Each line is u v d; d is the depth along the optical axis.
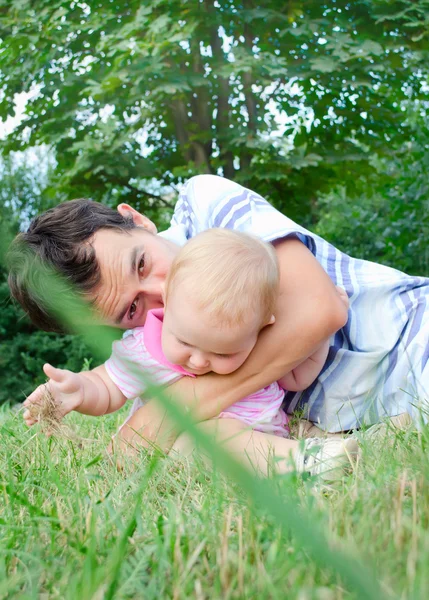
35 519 1.10
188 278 1.63
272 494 0.46
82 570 0.90
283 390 2.01
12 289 1.84
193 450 1.55
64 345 7.89
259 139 6.49
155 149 7.66
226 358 1.68
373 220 8.41
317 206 9.23
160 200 7.95
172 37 5.95
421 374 1.94
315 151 6.93
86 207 1.84
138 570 0.93
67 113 6.89
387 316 2.01
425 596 0.73
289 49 6.59
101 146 6.82
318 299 1.75
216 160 6.96
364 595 0.46
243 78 6.63
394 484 1.19
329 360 2.00
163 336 1.72
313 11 6.52
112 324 1.86
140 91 6.22
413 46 6.46
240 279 1.61
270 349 1.73
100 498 1.31
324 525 0.99
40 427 1.80
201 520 1.12
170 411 0.45
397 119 7.07
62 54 6.71
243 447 1.69
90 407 1.82
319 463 1.42
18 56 6.68
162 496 1.41
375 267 2.15
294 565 0.86
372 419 2.01
